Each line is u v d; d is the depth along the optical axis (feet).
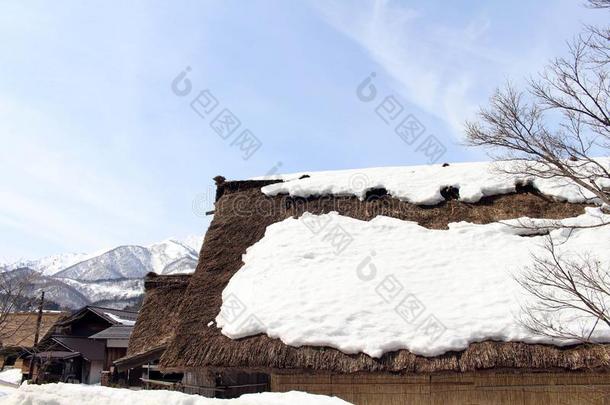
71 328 92.02
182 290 44.98
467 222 39.47
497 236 37.27
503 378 29.14
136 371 47.52
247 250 40.11
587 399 28.45
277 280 34.96
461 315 29.76
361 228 40.29
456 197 42.73
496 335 28.02
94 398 23.66
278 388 30.60
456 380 29.37
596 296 28.07
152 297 45.11
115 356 74.08
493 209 40.45
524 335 27.66
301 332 29.45
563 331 27.02
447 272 34.12
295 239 39.58
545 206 39.55
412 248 37.17
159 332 41.19
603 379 28.45
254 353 29.30
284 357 28.73
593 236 35.12
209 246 41.55
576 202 39.06
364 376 29.71
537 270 28.84
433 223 40.37
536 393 28.86
